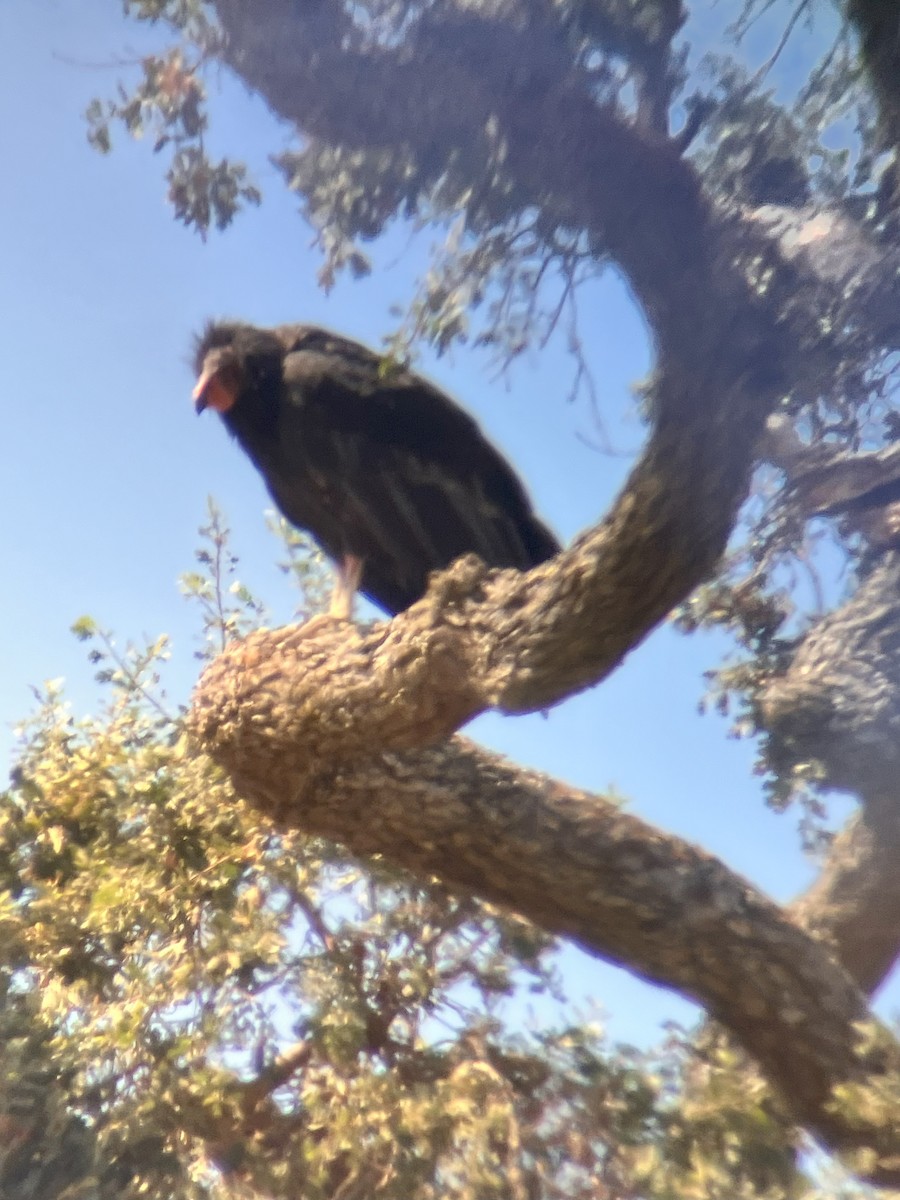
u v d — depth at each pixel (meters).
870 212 1.47
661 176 1.30
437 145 1.35
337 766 1.83
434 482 2.18
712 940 1.78
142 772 2.47
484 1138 1.84
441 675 1.67
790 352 1.40
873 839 2.12
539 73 1.29
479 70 1.30
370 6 1.34
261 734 1.80
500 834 1.81
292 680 1.77
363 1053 2.31
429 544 2.19
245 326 2.45
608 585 1.45
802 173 1.46
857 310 1.46
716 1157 1.67
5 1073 1.71
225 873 2.35
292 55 1.34
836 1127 1.71
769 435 2.11
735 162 1.43
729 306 1.33
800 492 2.16
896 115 1.45
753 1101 1.78
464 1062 2.10
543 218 1.42
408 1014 2.38
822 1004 1.74
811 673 2.12
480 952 2.47
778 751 2.21
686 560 1.42
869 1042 1.66
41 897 2.46
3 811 2.56
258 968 2.38
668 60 1.35
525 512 2.32
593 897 1.81
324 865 2.51
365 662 1.74
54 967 2.37
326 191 1.46
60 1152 1.71
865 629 2.11
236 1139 2.12
